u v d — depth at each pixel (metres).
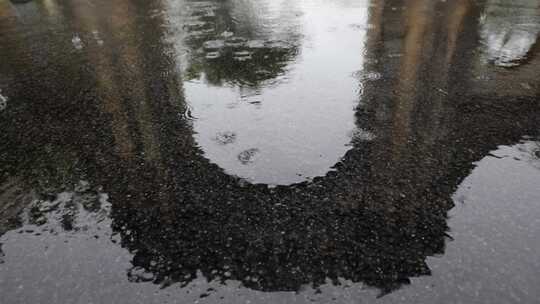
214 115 3.54
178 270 2.05
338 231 2.23
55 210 2.49
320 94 3.86
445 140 3.00
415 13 6.68
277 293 1.91
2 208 2.53
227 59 4.89
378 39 5.41
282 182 2.63
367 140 3.05
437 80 4.04
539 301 1.83
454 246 2.12
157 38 5.88
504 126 3.14
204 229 2.28
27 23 7.27
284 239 2.19
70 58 5.18
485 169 2.67
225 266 2.05
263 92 3.96
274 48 5.22
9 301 1.93
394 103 3.59
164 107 3.71
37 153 3.08
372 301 1.85
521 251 2.08
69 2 8.90
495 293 1.87
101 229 2.32
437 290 1.89
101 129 3.38
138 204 2.50
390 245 2.13
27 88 4.27
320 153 2.93
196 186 2.62
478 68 4.30
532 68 4.24
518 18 6.20
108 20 7.17
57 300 1.92
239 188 2.59
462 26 5.85
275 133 3.22
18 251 2.20
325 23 6.30
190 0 8.58
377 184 2.57
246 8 7.62
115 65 4.84
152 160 2.92
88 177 2.77
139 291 1.95
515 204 2.38
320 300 1.87
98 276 2.04
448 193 2.47
